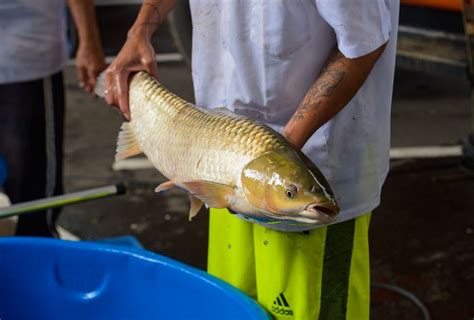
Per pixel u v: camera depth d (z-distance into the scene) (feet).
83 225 14.92
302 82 6.59
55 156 11.48
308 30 6.40
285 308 7.20
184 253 13.96
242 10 6.49
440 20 15.98
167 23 28.55
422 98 22.09
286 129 6.10
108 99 6.93
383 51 6.32
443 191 15.97
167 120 6.16
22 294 7.61
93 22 11.22
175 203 15.62
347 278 7.13
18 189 11.32
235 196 5.38
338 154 6.73
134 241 10.55
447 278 12.84
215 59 7.07
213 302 6.79
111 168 17.52
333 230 6.95
